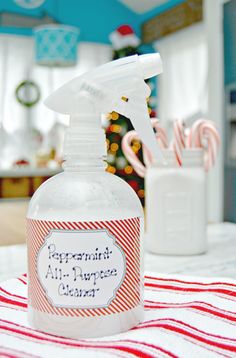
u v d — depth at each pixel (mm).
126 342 307
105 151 366
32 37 4008
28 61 3992
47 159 3867
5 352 292
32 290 344
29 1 3967
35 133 3980
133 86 358
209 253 692
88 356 287
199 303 389
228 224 1012
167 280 478
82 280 324
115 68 357
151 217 687
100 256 327
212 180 1132
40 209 352
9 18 3984
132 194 374
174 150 657
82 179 367
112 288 330
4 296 425
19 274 554
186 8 3701
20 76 3969
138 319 350
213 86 1143
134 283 344
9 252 707
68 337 323
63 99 360
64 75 4125
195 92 3725
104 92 355
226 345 305
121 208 360
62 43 3275
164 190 674
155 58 363
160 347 297
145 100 369
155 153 385
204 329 333
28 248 351
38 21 4082
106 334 325
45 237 333
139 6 4328
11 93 3936
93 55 4332
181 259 652
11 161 3928
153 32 4223
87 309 323
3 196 3332
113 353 290
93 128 355
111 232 330
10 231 916
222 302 393
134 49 3078
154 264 617
